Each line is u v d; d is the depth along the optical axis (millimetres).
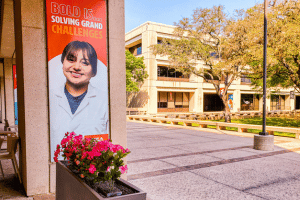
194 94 40156
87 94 5047
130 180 5555
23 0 4371
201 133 14898
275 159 7680
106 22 5316
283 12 14672
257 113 32812
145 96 35938
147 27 35594
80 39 4973
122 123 5480
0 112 22359
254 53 15398
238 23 17422
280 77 20406
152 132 15438
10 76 14930
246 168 6613
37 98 4504
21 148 5047
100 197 2201
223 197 4547
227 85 22406
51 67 4633
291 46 13836
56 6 4676
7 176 5461
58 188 3508
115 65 5391
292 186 5164
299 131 11820
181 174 6055
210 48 23438
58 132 4703
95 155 2547
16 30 5293
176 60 22625
